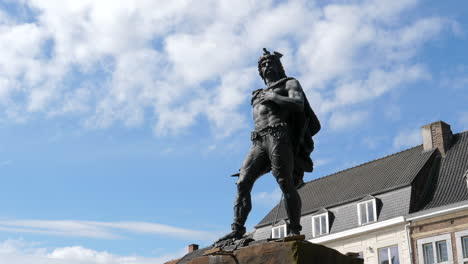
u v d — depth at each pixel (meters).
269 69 6.38
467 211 24.41
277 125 6.00
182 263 5.90
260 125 6.13
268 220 32.75
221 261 5.40
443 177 27.73
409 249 25.75
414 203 26.80
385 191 28.11
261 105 6.21
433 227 25.28
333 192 31.98
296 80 6.26
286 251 5.00
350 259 5.55
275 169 5.94
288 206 5.90
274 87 6.27
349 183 31.89
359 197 28.91
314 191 33.75
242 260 5.25
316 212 30.50
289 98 6.02
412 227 26.02
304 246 5.03
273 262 5.04
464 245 24.12
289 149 6.01
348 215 29.11
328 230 29.52
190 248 41.62
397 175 29.09
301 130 6.16
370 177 30.98
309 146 6.36
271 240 5.36
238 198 6.04
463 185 26.23
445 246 24.81
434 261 24.86
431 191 27.36
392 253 26.56
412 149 31.38
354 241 28.22
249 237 5.83
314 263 5.07
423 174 28.09
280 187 5.96
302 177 6.47
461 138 29.83
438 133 29.84
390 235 26.84
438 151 29.55
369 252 27.36
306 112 6.30
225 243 5.77
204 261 5.54
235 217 5.99
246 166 6.11
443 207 25.06
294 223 5.88
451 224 24.73
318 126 6.43
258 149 6.10
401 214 26.56
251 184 6.10
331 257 5.29
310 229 30.55
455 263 24.12
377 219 27.53
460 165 27.77
